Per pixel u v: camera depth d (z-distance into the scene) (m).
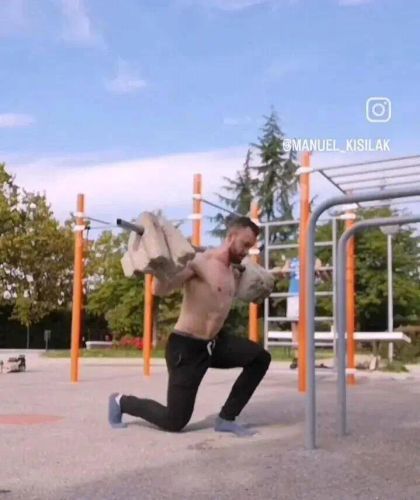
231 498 3.78
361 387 10.56
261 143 43.69
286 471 4.41
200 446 5.29
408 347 20.77
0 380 11.84
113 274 30.70
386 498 3.79
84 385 10.68
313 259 5.29
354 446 5.27
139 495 3.84
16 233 32.91
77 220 11.78
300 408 7.64
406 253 29.28
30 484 4.10
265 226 12.15
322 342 12.48
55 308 34.59
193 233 11.30
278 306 14.65
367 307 28.98
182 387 5.81
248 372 5.93
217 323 5.80
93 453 5.02
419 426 6.32
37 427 6.23
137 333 31.02
